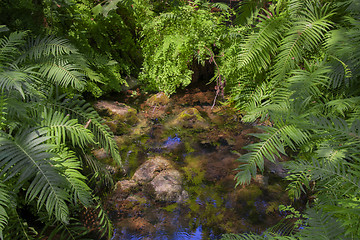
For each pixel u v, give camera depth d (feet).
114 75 15.89
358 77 10.52
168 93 16.05
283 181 10.34
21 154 6.26
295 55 11.63
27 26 10.84
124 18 17.37
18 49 9.37
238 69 13.29
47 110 8.34
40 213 7.84
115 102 15.31
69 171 7.36
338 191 6.29
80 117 9.12
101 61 13.32
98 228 8.40
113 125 13.30
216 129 13.46
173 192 9.72
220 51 15.72
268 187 10.04
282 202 9.40
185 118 14.07
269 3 14.79
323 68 10.50
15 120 7.38
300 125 7.74
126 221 8.74
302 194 9.59
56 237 7.83
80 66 10.66
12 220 7.03
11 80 7.05
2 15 10.66
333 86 10.10
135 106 15.46
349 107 9.61
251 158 8.15
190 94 16.53
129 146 12.22
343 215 5.17
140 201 9.50
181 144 12.43
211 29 15.03
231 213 9.05
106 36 16.22
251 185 10.11
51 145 6.57
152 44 15.74
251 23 14.64
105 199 9.47
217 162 11.33
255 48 12.28
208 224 8.68
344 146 6.56
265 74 13.67
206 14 15.35
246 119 13.34
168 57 15.42
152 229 8.49
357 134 6.55
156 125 13.80
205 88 17.15
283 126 8.62
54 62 9.41
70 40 12.64
